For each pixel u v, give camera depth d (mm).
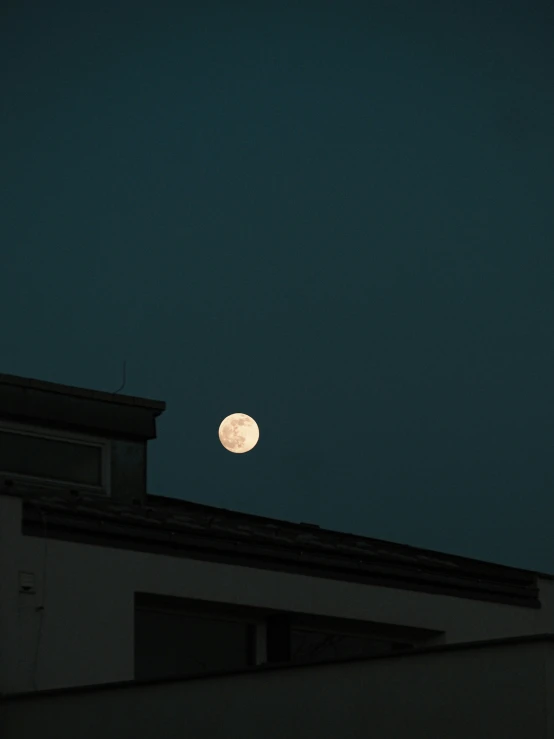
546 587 25656
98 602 20141
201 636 21547
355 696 16516
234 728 17375
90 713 18578
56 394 23375
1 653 19188
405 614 23203
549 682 15078
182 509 23875
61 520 20219
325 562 22500
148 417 24312
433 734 15758
